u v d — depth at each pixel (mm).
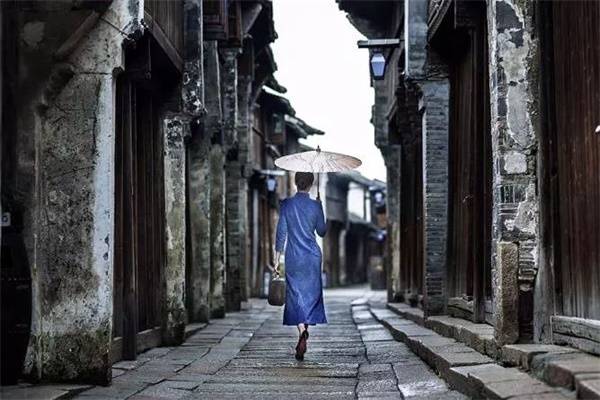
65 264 8680
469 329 10086
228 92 21938
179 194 13695
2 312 8266
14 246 8312
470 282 12391
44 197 8727
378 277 48656
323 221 11727
